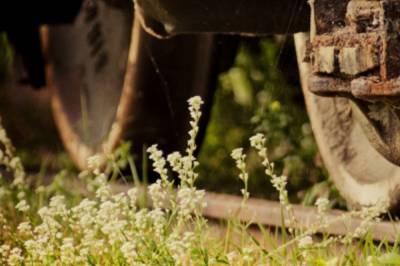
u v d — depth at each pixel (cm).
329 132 930
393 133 777
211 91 1180
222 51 1176
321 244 749
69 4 1315
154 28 855
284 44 1070
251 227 945
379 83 675
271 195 1247
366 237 769
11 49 1493
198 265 750
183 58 1146
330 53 701
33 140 1731
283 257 768
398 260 683
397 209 848
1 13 1330
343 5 712
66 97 1385
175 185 1184
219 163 1460
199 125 1191
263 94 1459
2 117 1773
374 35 681
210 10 813
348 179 910
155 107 1166
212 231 965
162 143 1183
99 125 1307
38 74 1436
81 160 1308
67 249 769
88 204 777
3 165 1305
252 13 812
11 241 923
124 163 1116
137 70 1154
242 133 1568
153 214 756
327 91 712
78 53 1377
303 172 1248
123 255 768
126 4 999
